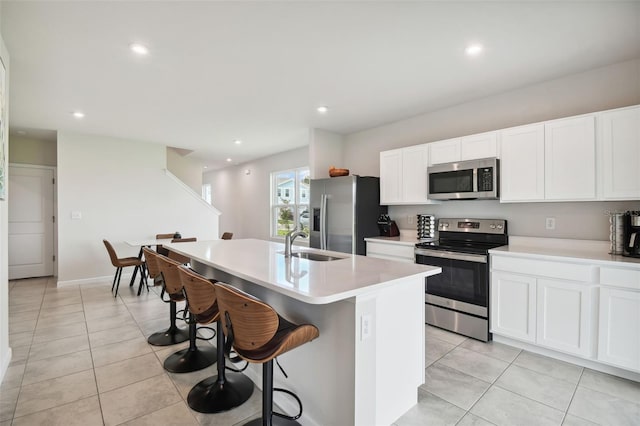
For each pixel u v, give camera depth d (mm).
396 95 3297
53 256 5488
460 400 1948
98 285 4801
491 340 2818
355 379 1486
